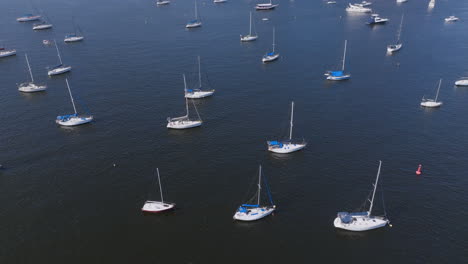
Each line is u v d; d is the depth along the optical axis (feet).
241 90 424.46
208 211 242.37
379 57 520.83
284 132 333.83
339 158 294.25
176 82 447.83
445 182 264.52
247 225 231.30
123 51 565.12
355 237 222.07
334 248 215.31
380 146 309.63
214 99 402.93
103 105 390.42
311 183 266.57
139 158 298.97
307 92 415.64
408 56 521.65
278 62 513.45
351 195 254.06
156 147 314.35
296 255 211.41
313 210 241.96
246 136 328.70
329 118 356.59
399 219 232.73
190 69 489.67
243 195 255.91
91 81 453.17
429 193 254.06
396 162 287.89
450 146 308.81
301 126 343.26
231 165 288.51
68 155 304.09
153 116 366.84
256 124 349.00
